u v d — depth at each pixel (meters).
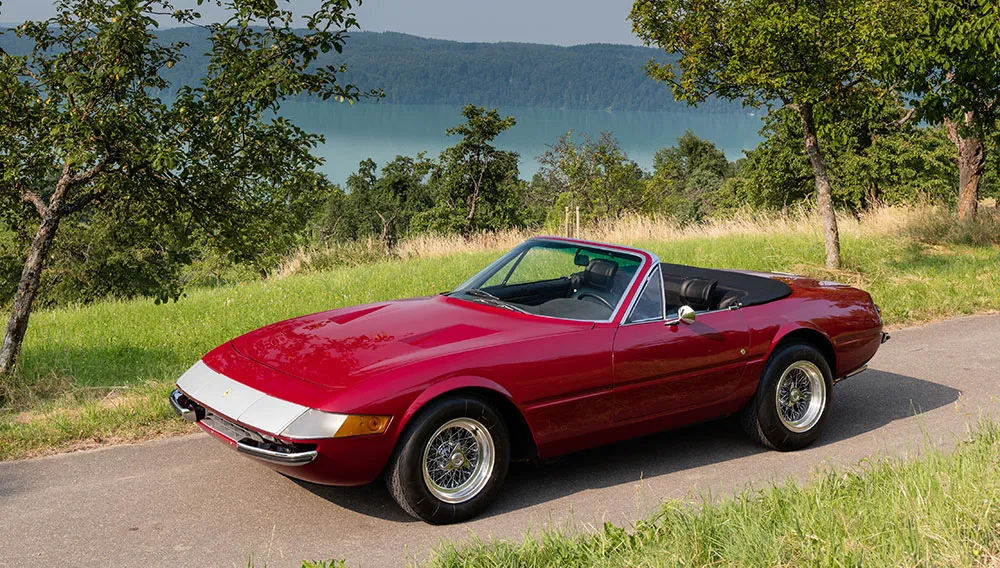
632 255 5.14
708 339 5.12
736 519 3.68
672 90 12.82
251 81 6.75
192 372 4.67
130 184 6.98
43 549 3.84
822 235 17.56
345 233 100.56
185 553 3.83
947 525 3.46
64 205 7.13
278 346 4.61
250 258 7.97
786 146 39.31
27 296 6.93
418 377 4.05
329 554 3.84
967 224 17.70
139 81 7.09
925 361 8.20
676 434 5.92
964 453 4.49
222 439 4.19
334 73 7.10
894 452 4.75
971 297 11.41
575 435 4.67
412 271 15.09
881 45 11.01
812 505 3.82
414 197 98.62
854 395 7.01
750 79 11.57
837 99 11.77
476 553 3.61
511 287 5.43
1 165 6.96
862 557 3.23
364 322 4.86
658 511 4.29
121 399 6.43
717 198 76.94
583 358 4.59
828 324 5.75
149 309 11.55
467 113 52.38
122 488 4.66
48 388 6.86
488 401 4.42
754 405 5.42
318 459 3.87
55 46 7.08
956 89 13.70
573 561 3.48
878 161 36.09
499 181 53.56
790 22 10.92
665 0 12.38
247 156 7.37
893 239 17.28
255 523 4.20
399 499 4.10
